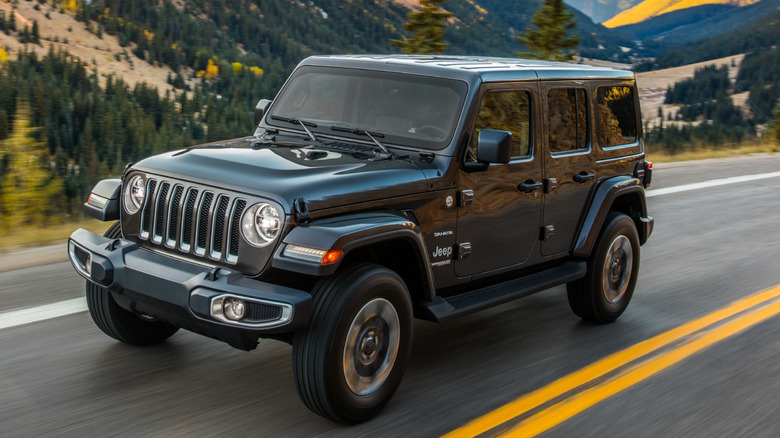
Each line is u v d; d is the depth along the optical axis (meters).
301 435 3.72
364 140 4.57
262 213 3.60
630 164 6.12
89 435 3.60
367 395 3.86
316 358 3.58
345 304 3.60
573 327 5.75
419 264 4.05
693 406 4.30
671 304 6.50
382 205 3.97
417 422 3.93
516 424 3.96
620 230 5.73
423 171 4.24
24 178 8.79
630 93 6.17
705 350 5.30
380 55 5.24
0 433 3.59
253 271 3.62
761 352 5.29
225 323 3.51
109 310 4.50
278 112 5.02
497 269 4.89
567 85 5.30
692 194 12.54
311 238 3.50
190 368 4.50
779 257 8.55
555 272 5.36
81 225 8.59
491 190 4.65
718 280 7.40
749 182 14.20
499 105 4.68
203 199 3.79
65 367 4.41
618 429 3.96
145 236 4.02
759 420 4.15
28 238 7.65
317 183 3.73
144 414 3.86
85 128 171.88
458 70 4.60
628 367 4.91
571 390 4.47
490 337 5.43
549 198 5.15
